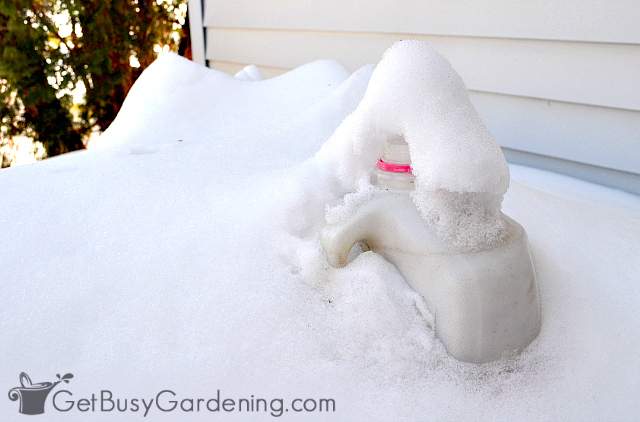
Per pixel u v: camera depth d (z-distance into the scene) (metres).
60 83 2.59
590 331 0.64
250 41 1.97
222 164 0.84
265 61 1.94
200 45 2.18
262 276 0.64
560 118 1.24
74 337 0.57
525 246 0.60
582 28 1.15
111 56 2.77
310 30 1.74
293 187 0.71
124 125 1.10
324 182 0.71
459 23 1.34
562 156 1.25
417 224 0.59
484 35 1.30
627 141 1.15
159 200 0.74
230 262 0.65
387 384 0.56
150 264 0.65
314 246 0.65
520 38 1.25
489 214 0.60
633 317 0.66
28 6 2.43
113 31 2.71
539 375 0.59
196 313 0.60
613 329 0.64
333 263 0.63
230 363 0.55
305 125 0.97
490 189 0.58
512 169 1.24
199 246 0.67
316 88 1.13
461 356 0.58
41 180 0.79
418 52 0.62
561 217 0.79
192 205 0.73
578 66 1.18
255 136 0.95
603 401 0.57
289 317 0.60
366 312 0.60
